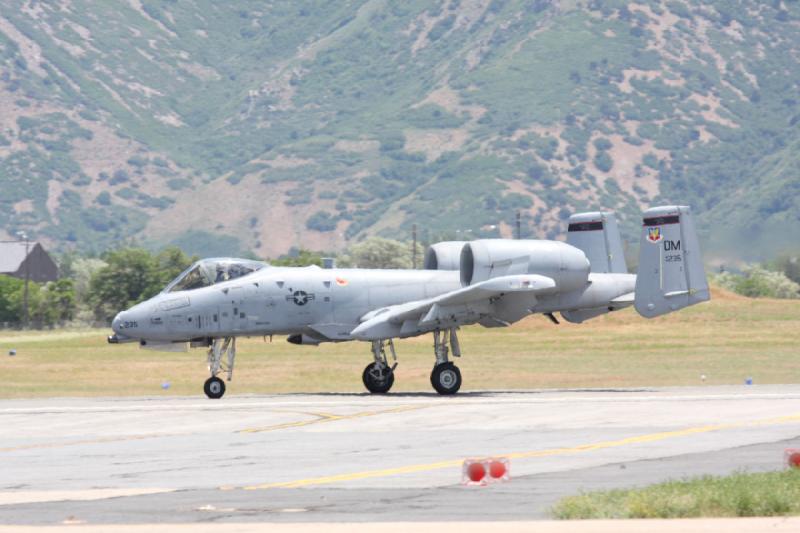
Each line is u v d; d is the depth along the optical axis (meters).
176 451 51.84
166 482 43.41
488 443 53.09
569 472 44.12
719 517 33.34
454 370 81.31
